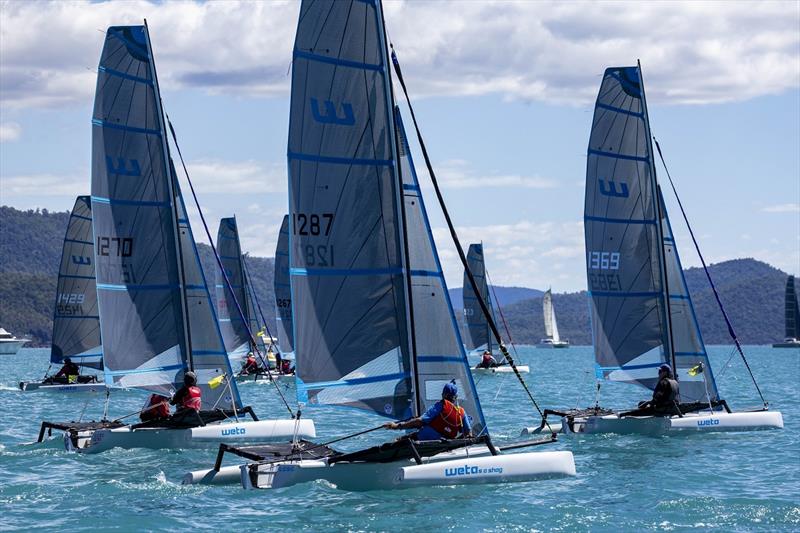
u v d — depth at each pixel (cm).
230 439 7812
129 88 8350
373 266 6147
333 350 6131
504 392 15775
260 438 7950
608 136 9419
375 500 5588
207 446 7719
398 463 5972
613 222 9456
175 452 7531
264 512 5325
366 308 6147
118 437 7619
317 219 6100
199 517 5212
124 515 5244
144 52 8394
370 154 6147
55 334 15525
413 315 6147
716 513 5350
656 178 9494
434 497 5666
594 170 9412
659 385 8619
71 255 15525
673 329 9438
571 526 5069
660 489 6006
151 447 7662
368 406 6153
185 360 8425
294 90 6053
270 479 5931
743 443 8062
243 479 5888
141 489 5934
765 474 6569
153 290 8375
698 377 9350
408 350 6156
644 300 9456
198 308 8569
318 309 6106
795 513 5344
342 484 5884
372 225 6147
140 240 8356
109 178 8269
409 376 6156
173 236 8450
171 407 9169
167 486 6034
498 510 5366
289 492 5794
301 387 6097
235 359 19862
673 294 9444
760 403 12925
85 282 15688
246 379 19025
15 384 18762
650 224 9475
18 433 9212
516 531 4972
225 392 8506
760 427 8788
